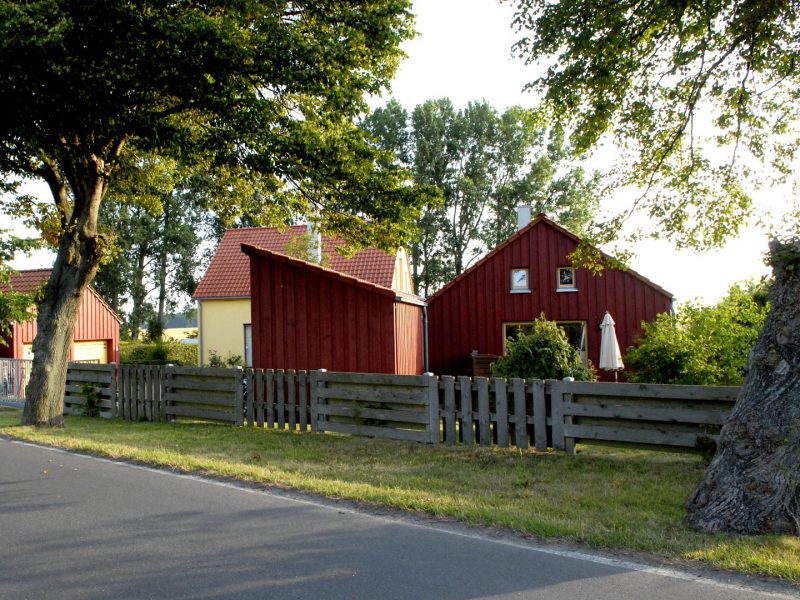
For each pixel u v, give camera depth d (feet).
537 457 31.01
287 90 43.78
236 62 39.91
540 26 34.37
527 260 75.05
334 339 50.67
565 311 73.56
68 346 45.29
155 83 40.50
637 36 34.78
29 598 14.49
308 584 15.14
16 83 36.29
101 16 37.04
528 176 159.63
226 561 16.71
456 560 16.65
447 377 34.86
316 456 31.78
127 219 171.01
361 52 44.04
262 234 106.11
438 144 164.14
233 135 42.42
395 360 49.06
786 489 18.45
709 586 14.75
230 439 37.27
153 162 54.34
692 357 35.04
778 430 18.76
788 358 19.15
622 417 30.22
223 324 97.30
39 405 43.73
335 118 46.60
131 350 121.19
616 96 36.32
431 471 28.07
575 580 15.20
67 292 44.98
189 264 181.27
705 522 18.98
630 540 17.66
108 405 50.11
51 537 18.80
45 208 51.11
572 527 18.62
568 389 31.71
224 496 23.48
